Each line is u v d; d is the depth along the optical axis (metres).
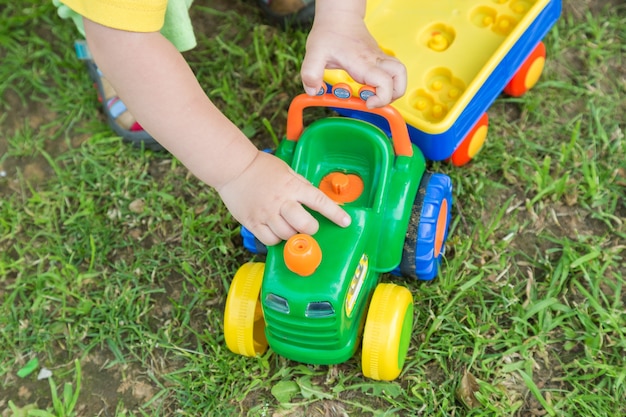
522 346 1.35
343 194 1.31
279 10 1.85
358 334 1.28
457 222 1.51
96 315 1.49
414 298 1.42
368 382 1.33
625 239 1.48
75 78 1.86
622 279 1.43
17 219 1.63
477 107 1.45
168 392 1.38
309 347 1.23
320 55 1.22
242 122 1.73
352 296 1.19
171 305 1.49
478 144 1.58
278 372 1.35
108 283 1.53
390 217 1.28
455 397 1.31
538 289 1.43
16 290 1.53
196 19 1.95
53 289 1.53
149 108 1.10
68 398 1.38
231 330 1.29
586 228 1.50
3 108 1.84
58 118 1.81
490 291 1.43
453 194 1.55
